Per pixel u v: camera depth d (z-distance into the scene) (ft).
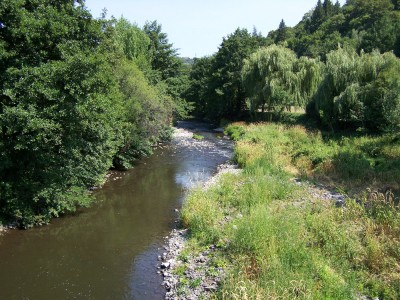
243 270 30.17
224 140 121.49
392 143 75.77
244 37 172.04
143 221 48.62
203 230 41.19
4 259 37.14
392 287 26.86
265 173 63.72
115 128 64.13
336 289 26.18
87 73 42.75
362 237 34.76
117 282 33.06
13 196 43.86
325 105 104.37
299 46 339.57
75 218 49.65
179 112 130.11
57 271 35.01
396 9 291.38
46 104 41.81
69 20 45.60
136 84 77.92
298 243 32.19
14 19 41.24
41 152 44.09
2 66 40.88
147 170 77.46
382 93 88.22
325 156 69.67
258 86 138.31
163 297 30.40
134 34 129.80
